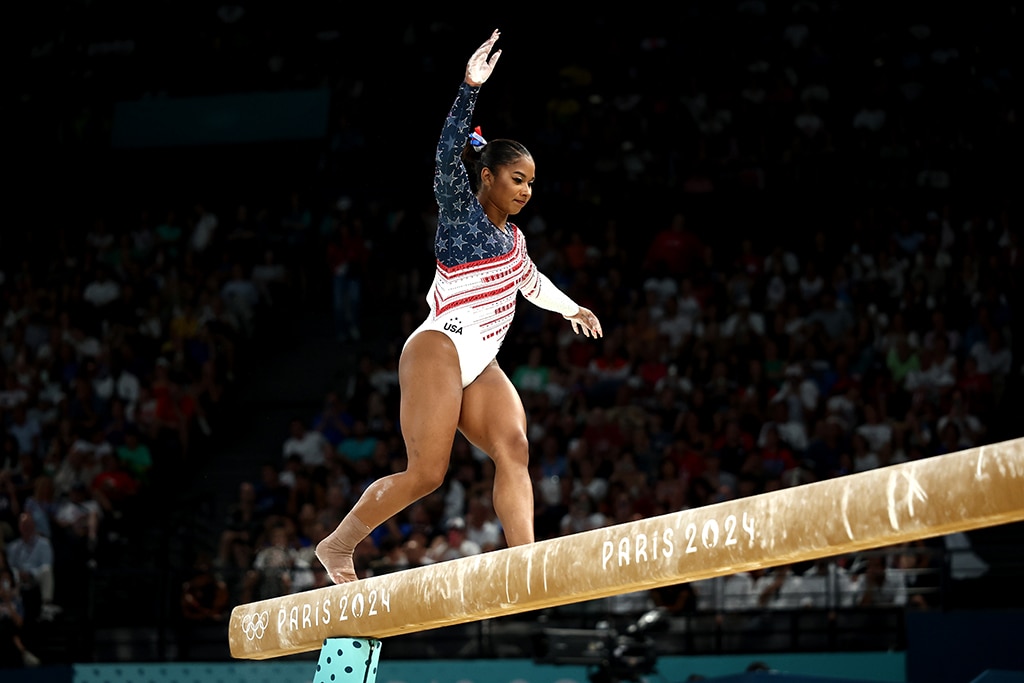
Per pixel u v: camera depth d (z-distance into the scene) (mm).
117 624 26078
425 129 39156
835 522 5152
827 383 28562
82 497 27344
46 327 33594
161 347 33406
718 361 29281
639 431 27062
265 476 27828
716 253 35156
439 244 8133
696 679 18484
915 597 23656
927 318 30172
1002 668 21656
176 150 40094
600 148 37500
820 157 36375
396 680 23062
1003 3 37969
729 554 5543
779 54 39031
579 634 20469
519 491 7930
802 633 23328
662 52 39812
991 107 36250
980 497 4645
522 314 32094
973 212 34312
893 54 38281
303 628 7602
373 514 7938
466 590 6629
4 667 24531
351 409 30531
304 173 39469
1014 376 28781
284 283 35656
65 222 39344
